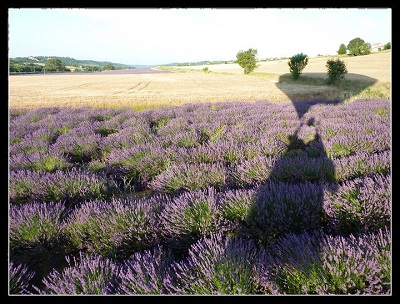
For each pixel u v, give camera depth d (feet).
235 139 20.16
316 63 220.84
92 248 9.20
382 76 115.75
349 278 5.74
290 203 9.26
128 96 78.54
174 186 12.79
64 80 166.40
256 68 213.46
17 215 9.95
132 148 18.06
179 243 8.75
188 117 32.35
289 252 6.84
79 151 21.03
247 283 6.36
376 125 19.15
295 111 33.12
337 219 8.67
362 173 11.80
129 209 9.83
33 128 30.32
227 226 8.95
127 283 6.61
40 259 9.14
